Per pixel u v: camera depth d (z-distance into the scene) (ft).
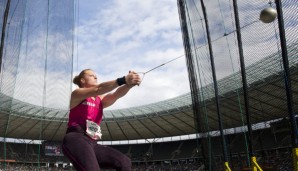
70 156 6.79
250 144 13.29
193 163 144.97
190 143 153.58
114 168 7.33
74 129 7.31
